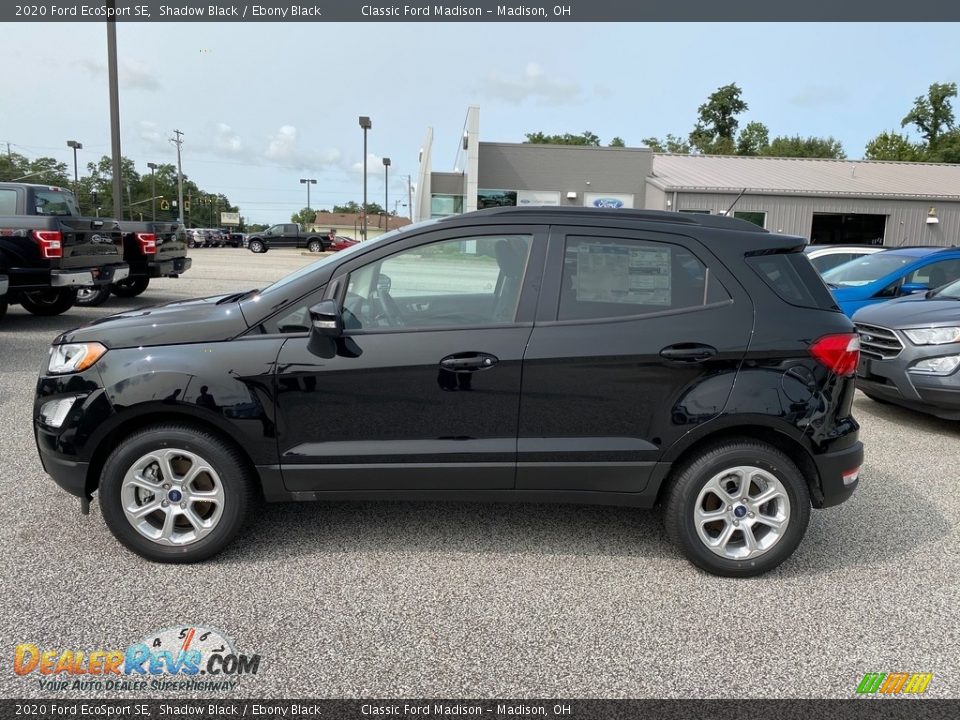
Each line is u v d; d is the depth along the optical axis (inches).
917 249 360.8
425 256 136.2
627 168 1302.9
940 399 225.3
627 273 134.1
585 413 131.9
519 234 136.3
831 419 132.4
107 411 128.3
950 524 163.6
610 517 163.9
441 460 132.1
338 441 131.9
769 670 107.7
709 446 134.3
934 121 2337.6
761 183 1203.2
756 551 135.1
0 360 312.2
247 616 118.9
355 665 106.8
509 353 130.2
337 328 124.0
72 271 386.3
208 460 131.4
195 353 129.7
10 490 169.3
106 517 132.9
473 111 1222.3
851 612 124.6
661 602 126.9
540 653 110.8
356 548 144.6
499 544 148.5
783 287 134.6
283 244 1850.4
